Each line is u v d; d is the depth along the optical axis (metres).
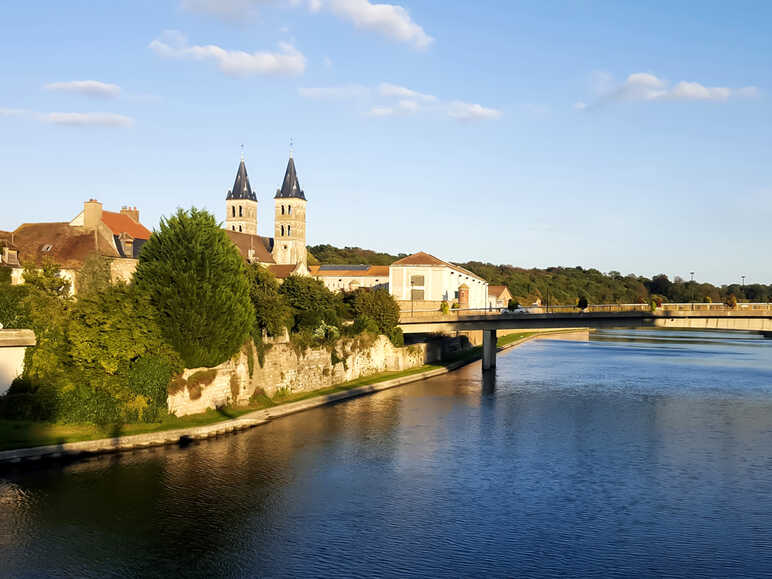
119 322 55.06
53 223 96.81
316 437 58.03
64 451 48.34
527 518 39.25
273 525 37.78
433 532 37.03
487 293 193.25
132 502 40.72
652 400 79.00
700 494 43.59
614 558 33.81
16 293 61.62
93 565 32.69
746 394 83.94
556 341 193.25
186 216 61.50
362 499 42.28
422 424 64.12
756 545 35.50
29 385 53.75
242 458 50.81
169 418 57.84
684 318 94.19
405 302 132.75
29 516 38.19
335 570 32.44
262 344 70.31
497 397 80.81
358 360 91.81
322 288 93.44
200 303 59.12
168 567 32.62
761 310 90.69
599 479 46.78
